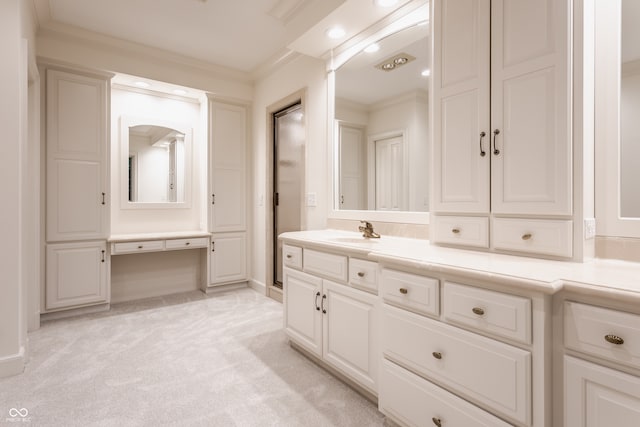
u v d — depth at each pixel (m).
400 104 2.17
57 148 2.93
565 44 1.26
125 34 3.00
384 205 2.29
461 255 1.45
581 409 0.95
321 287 2.02
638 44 1.29
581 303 0.97
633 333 0.86
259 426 1.55
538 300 1.01
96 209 3.12
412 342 1.38
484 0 1.50
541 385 1.00
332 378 1.99
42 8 2.56
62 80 2.95
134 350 2.36
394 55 2.20
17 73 1.97
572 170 1.26
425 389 1.32
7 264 1.97
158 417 1.61
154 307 3.35
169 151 3.88
